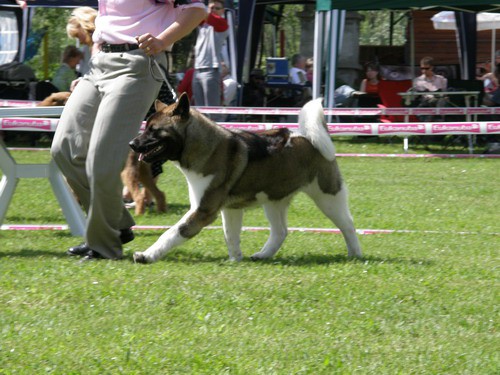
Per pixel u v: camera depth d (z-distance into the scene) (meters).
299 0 21.98
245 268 6.02
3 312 4.71
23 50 20.19
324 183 6.58
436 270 6.10
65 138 6.15
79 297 5.03
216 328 4.50
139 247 7.02
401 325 4.63
